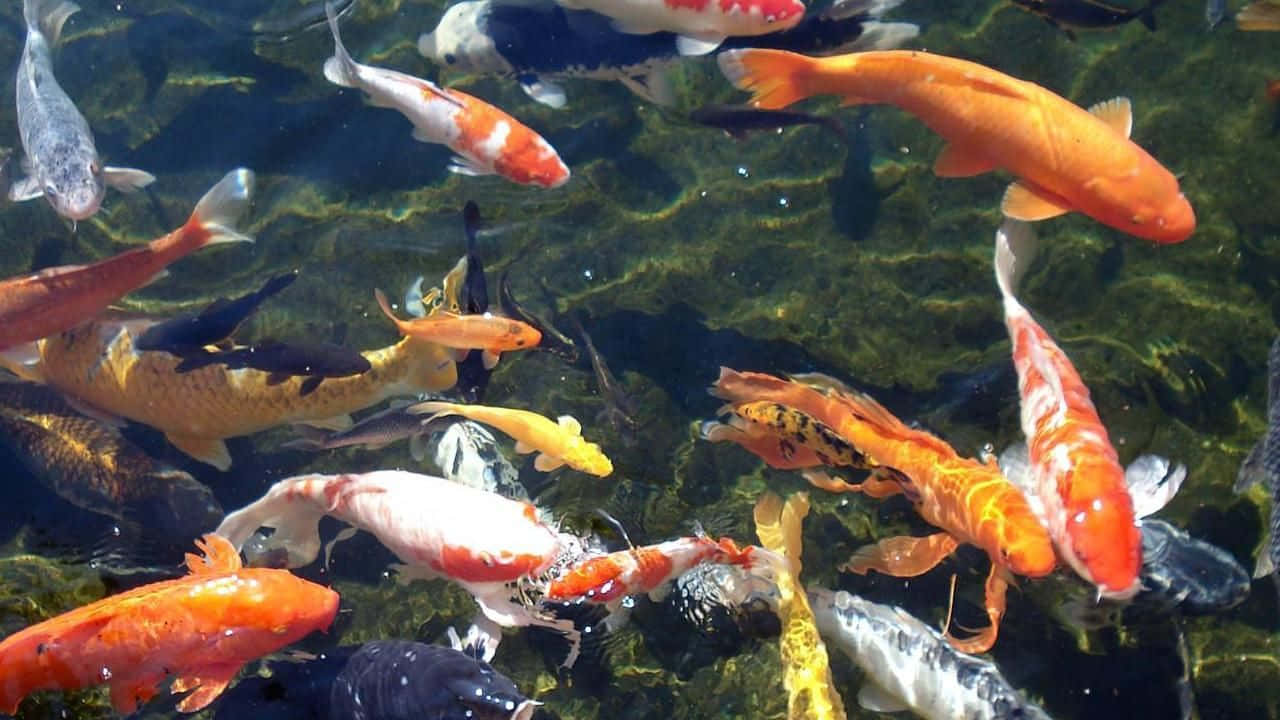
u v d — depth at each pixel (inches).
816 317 85.4
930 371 82.7
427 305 82.7
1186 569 71.4
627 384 83.0
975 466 69.6
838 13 82.0
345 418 80.0
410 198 89.3
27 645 63.7
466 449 78.5
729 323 85.4
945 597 75.6
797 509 75.6
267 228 88.7
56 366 78.7
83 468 78.0
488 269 86.4
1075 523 64.0
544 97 85.0
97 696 70.6
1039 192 74.2
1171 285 84.8
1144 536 72.6
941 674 70.0
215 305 78.7
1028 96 71.9
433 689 66.7
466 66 85.8
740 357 83.9
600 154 91.0
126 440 79.4
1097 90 91.0
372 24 95.5
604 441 80.7
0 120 90.7
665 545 70.8
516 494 77.4
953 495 68.9
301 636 67.0
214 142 91.5
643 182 90.0
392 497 71.3
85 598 74.4
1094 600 73.9
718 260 87.4
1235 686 73.4
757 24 81.3
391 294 85.8
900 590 75.9
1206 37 92.0
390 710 67.2
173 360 77.2
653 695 74.1
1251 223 86.4
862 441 72.1
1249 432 79.9
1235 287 84.5
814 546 77.9
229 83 93.6
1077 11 85.0
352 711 68.2
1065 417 67.3
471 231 84.4
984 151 74.1
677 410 82.2
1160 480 71.2
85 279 73.8
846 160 90.0
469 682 66.6
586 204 89.2
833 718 70.9
